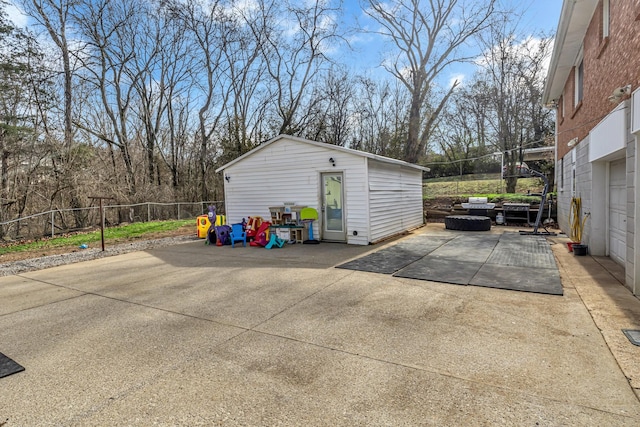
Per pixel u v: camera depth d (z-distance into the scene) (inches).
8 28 482.9
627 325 132.2
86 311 173.5
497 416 83.0
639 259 165.3
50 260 314.5
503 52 759.1
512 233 418.6
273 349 123.6
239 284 214.4
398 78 845.2
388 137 901.2
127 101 776.3
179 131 874.8
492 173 905.5
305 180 383.9
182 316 161.2
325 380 102.0
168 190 758.5
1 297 204.8
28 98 521.0
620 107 188.1
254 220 389.4
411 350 119.0
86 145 594.2
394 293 184.7
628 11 185.5
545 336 126.0
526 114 766.5
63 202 527.2
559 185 473.4
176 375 107.9
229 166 444.8
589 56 283.3
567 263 242.5
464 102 859.4
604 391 91.4
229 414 87.7
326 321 148.6
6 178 458.9
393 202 413.1
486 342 123.0
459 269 231.5
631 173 174.4
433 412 85.4
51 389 102.5
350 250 320.8
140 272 258.8
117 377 108.0
